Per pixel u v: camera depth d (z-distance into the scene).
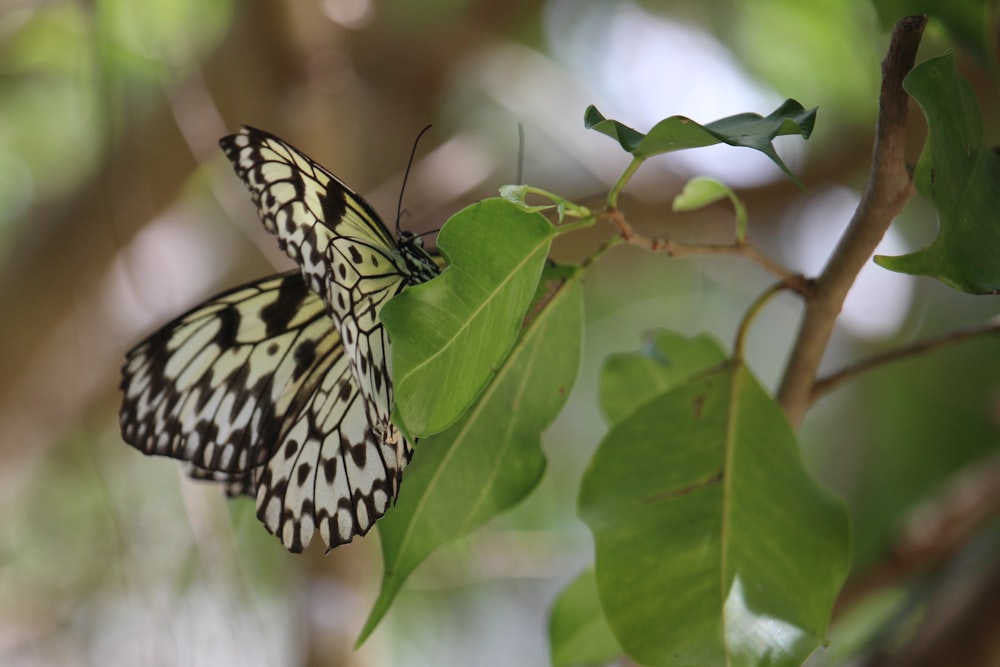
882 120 0.99
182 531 1.22
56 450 1.57
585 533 1.47
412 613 1.52
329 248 1.00
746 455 1.02
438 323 0.97
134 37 1.37
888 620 1.22
